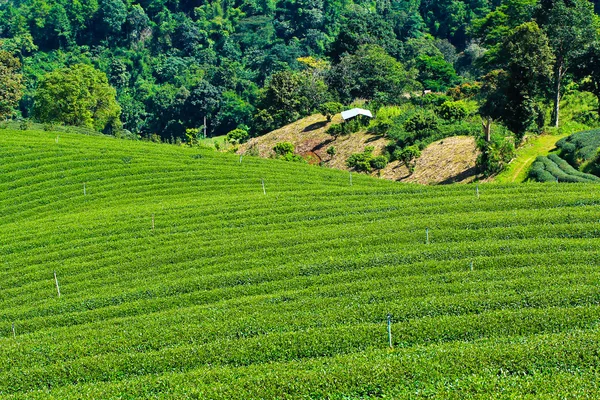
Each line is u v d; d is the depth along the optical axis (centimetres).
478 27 12812
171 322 3459
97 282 4253
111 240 4969
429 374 2575
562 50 7919
